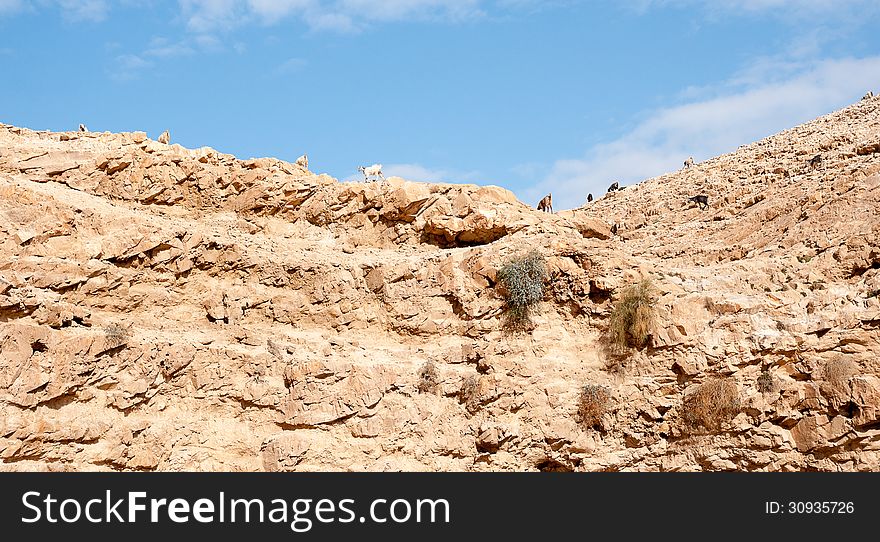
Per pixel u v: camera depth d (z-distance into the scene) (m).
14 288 18.56
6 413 17.33
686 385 20.28
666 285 21.64
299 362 20.30
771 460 19.27
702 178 40.59
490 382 20.89
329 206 24.14
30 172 22.94
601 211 41.06
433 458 20.25
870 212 24.98
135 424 18.94
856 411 18.81
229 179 24.08
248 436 19.78
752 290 21.83
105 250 20.78
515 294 21.73
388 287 22.16
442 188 24.61
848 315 19.98
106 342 19.00
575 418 20.59
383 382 20.44
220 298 21.53
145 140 24.17
